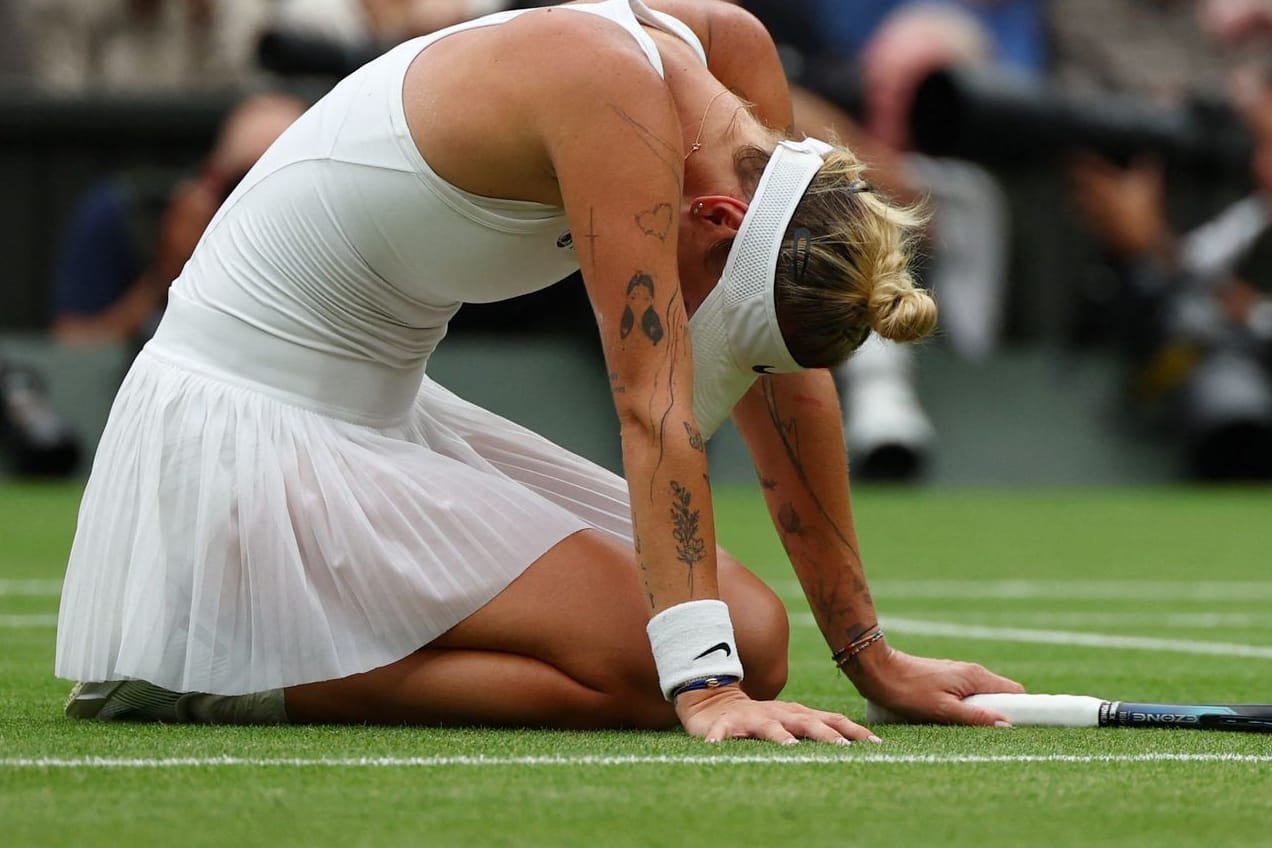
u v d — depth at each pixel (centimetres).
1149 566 2541
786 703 979
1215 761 912
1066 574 2420
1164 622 1836
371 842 700
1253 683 1343
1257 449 4297
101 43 4372
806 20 4234
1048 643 1636
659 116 980
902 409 4047
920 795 801
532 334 3941
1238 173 4178
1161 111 4141
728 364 1011
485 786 811
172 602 1056
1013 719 1093
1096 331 4238
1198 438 4166
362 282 1066
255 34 4338
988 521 3306
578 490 1188
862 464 4103
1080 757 920
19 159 3991
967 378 4175
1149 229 4162
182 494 1062
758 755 896
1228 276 4234
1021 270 4209
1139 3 5072
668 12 1125
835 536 1122
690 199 1010
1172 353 4188
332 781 823
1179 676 1385
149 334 3819
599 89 980
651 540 971
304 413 1073
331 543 1048
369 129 1048
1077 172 4153
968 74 3959
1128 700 1245
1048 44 4881
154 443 1071
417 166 1031
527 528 1054
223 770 852
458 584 1041
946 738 1009
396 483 1059
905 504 3712
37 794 789
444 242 1045
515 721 1037
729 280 984
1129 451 4231
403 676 1044
